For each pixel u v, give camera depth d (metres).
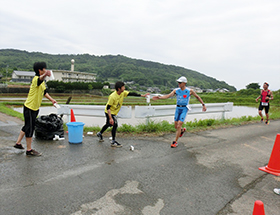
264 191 3.29
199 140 6.15
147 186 3.24
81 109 7.03
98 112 6.90
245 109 29.36
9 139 5.40
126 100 46.94
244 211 2.72
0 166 3.66
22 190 2.91
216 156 4.82
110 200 2.79
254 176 3.85
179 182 3.43
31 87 4.10
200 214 2.60
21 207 2.53
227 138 6.54
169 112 7.48
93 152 4.64
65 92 56.06
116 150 4.86
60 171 3.58
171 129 7.07
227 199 3.00
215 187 3.34
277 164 4.02
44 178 3.30
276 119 11.67
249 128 8.37
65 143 5.25
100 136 5.51
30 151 4.23
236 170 4.08
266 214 2.67
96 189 3.05
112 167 3.87
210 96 59.81
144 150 4.96
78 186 3.11
